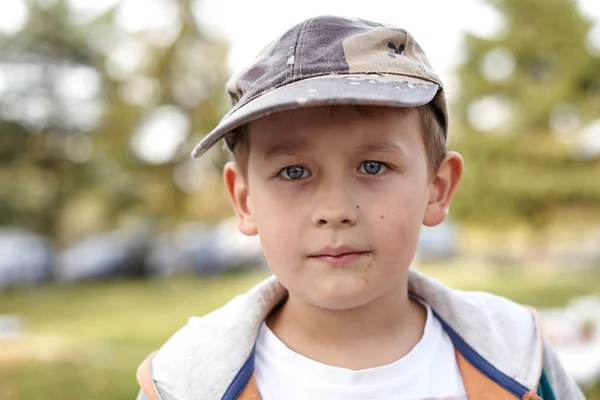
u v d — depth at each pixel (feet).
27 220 51.85
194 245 52.26
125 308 31.24
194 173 53.62
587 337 13.28
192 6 51.70
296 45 3.78
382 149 3.62
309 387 3.86
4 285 44.83
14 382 15.23
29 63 50.44
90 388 14.61
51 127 51.78
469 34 49.70
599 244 55.88
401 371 3.92
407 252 3.72
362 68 3.67
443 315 4.42
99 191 53.93
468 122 49.93
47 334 23.18
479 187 48.42
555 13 48.16
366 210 3.58
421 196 3.84
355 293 3.56
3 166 52.13
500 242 56.70
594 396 11.03
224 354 4.08
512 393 4.10
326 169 3.59
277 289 4.36
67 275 50.03
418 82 3.74
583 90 48.91
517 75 48.91
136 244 52.11
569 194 47.57
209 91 52.85
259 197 3.80
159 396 4.06
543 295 31.53
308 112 3.57
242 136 3.99
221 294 36.29
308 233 3.60
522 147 47.91
